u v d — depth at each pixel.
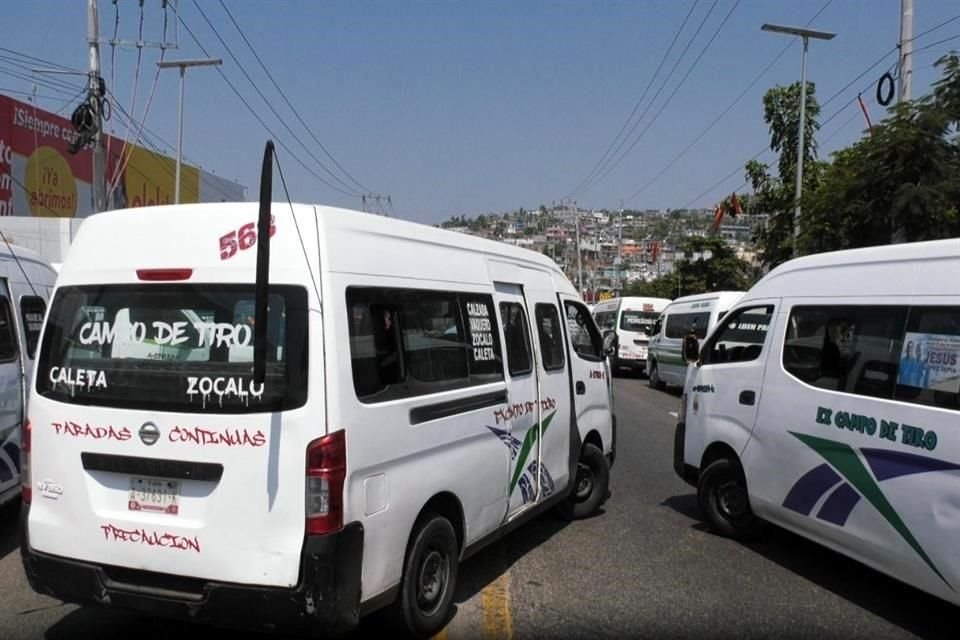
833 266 6.14
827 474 5.82
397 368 4.52
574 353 7.40
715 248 41.84
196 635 4.79
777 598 5.66
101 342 4.34
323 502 3.89
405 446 4.48
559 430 6.84
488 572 6.10
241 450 3.97
